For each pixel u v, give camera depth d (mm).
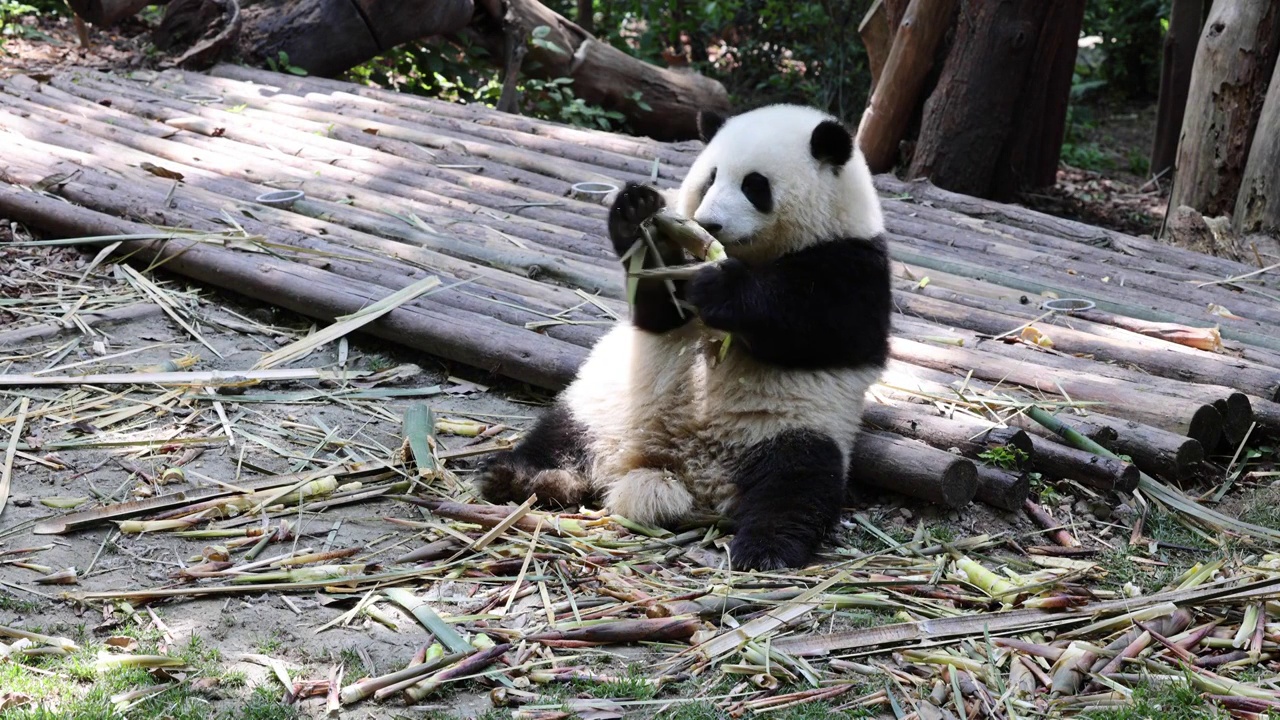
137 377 6305
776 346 5184
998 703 3961
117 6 13273
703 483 5363
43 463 5477
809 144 5289
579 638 4266
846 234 5402
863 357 5445
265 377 6465
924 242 9164
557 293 7555
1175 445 5730
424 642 4262
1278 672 4211
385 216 8766
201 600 4504
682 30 18797
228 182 9305
